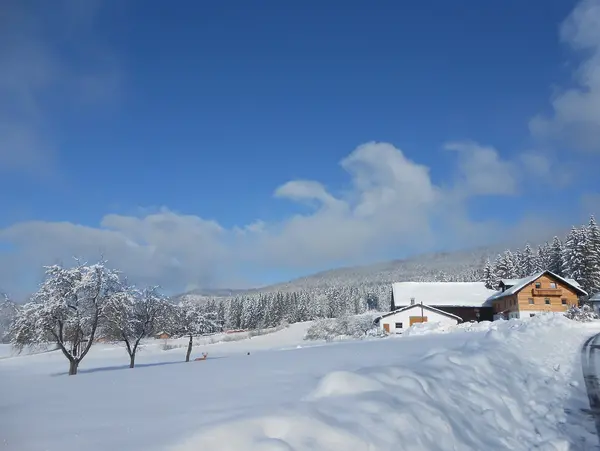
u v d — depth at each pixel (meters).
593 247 61.00
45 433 5.05
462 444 5.88
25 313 27.64
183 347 60.16
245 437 4.51
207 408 6.22
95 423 5.56
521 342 16.61
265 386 8.40
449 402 7.16
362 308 121.38
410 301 61.62
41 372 32.03
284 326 80.31
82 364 42.22
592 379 11.48
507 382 9.68
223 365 14.46
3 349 63.16
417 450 5.20
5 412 6.49
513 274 82.00
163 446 4.21
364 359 13.72
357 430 5.09
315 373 10.38
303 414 5.18
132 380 10.95
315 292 140.88
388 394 6.50
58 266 28.50
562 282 52.34
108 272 29.92
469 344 14.39
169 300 37.62
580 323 33.00
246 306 118.00
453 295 63.25
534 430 7.27
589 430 7.24
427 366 9.20
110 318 30.25
